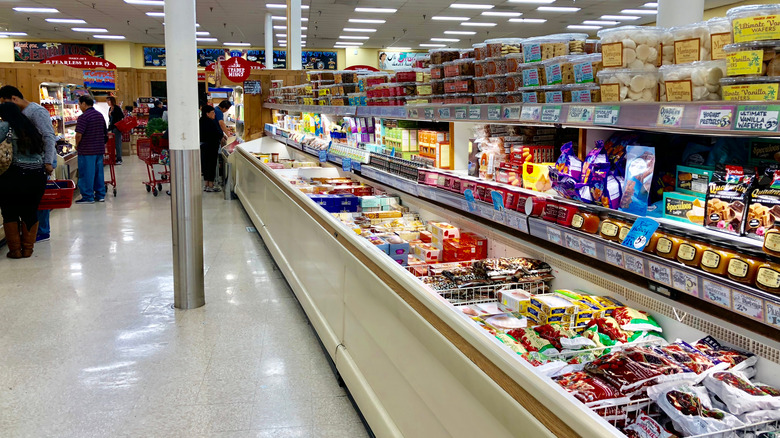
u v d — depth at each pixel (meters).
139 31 20.67
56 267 5.32
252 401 2.95
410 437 2.10
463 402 1.66
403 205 4.26
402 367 2.14
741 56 1.32
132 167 14.06
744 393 1.44
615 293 2.15
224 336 3.78
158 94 22.70
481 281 2.48
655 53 1.65
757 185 1.40
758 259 1.28
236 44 24.72
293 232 4.40
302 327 3.96
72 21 18.41
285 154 8.79
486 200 2.47
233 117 14.05
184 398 2.96
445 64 2.96
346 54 26.22
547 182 2.19
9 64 9.99
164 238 6.54
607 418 1.47
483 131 2.85
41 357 3.42
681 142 1.83
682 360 1.63
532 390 1.31
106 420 2.74
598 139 2.09
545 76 2.12
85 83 13.97
